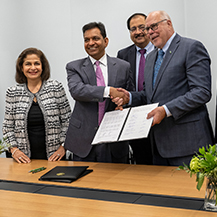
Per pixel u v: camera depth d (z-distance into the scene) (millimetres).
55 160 2809
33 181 2174
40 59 2957
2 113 4996
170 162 2547
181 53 2461
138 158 3668
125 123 2416
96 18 4723
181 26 4230
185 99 2346
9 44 5074
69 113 3078
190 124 2455
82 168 2316
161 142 2539
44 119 2936
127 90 2918
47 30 5051
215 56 4066
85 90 2668
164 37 2527
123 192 1864
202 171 1476
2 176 2346
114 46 4668
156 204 1646
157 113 2328
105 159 2822
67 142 2891
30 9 5090
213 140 2562
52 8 4980
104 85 2820
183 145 2461
